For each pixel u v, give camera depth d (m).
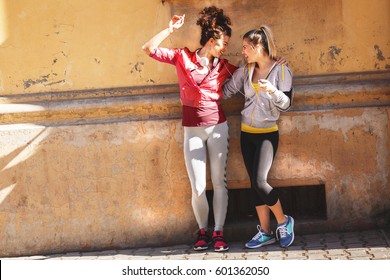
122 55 6.12
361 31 6.04
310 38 6.05
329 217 6.11
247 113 5.79
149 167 6.12
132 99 6.09
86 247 6.18
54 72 6.16
